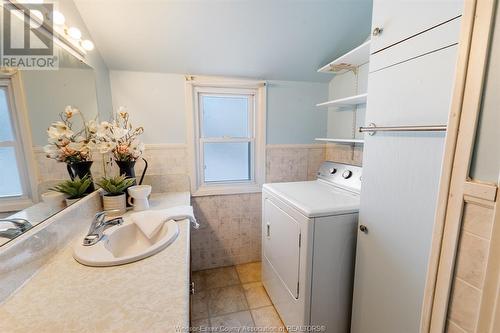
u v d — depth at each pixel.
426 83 0.88
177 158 2.08
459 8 0.77
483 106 0.50
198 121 2.15
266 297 1.93
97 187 1.48
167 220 1.27
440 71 0.83
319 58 2.01
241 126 2.33
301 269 1.34
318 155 2.46
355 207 1.33
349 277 1.38
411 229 0.98
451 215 0.57
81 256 0.88
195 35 1.67
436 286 0.62
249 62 1.97
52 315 0.62
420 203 0.93
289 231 1.46
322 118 2.42
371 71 1.15
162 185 2.02
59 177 1.10
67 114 1.21
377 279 1.17
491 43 0.48
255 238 2.42
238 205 2.32
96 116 1.59
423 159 0.91
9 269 0.71
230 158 2.35
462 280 0.56
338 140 1.83
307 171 2.46
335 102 1.87
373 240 1.18
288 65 2.06
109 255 0.90
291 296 1.47
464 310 0.55
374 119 1.14
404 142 0.99
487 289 0.50
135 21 1.51
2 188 0.75
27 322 0.60
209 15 1.54
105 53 1.70
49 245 0.90
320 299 1.35
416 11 0.91
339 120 2.24
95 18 1.46
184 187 2.09
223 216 2.30
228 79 2.10
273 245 1.74
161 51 1.77
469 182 0.52
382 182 1.11
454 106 0.55
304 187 1.80
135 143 1.60
